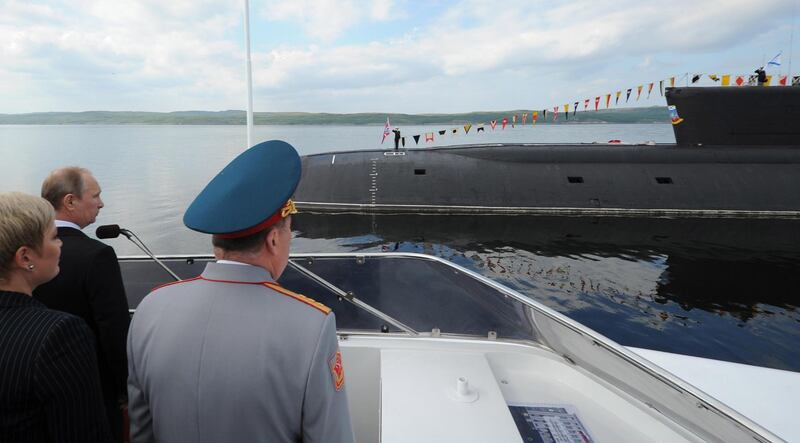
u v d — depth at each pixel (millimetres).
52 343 1218
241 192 1138
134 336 1184
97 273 1975
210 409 1046
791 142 15766
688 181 16469
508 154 18125
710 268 11203
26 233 1312
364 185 17438
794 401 2643
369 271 2781
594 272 10984
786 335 7547
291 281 2809
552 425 2016
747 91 15875
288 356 1052
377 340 2568
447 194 17047
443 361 2348
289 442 1092
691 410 1910
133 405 1239
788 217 15492
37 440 1244
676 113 17203
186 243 14031
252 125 6172
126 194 23609
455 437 1767
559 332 2361
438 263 2664
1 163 42188
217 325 1073
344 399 1196
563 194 16781
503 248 13148
